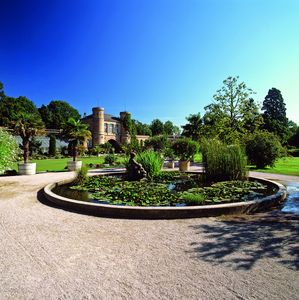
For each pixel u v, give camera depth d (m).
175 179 10.37
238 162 9.59
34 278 2.74
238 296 2.39
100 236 3.97
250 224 4.54
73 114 72.00
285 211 5.49
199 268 2.93
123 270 2.90
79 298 2.38
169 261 3.11
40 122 13.77
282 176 11.57
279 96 49.25
